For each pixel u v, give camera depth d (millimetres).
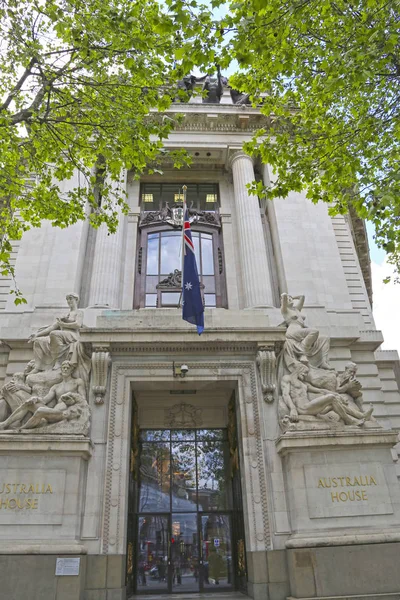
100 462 15602
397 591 13492
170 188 26484
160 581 17203
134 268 23359
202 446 19297
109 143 15820
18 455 14797
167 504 18359
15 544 13586
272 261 23719
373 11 13102
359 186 14562
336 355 19609
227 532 18094
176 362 17344
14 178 15891
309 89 16688
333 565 13727
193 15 11586
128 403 16828
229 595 15938
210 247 24656
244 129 26078
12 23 13914
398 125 14148
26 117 14258
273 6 12203
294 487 14969
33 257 22047
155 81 15055
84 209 23219
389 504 14938
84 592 13750
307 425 15883
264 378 17141
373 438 15500
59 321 17875
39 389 16297
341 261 24234
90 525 14609
